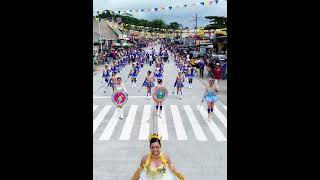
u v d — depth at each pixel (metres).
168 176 6.87
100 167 10.66
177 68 48.75
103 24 59.91
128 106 20.86
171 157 11.60
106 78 29.55
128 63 57.62
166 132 15.03
